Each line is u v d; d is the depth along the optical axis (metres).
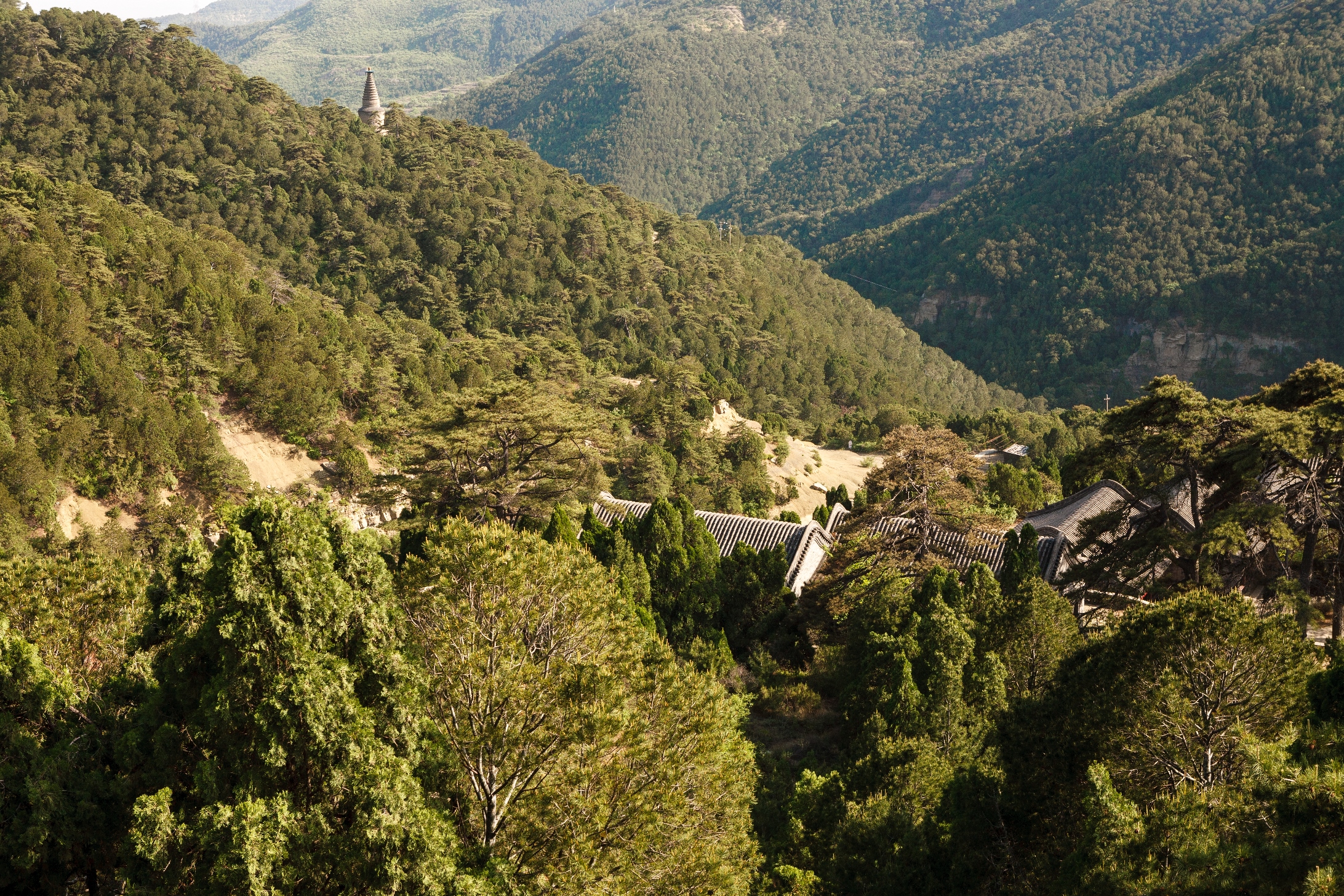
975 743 24.12
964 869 18.56
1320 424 32.28
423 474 49.75
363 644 15.71
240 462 75.56
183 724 16.34
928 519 38.97
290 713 14.30
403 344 103.88
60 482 65.44
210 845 13.54
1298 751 15.07
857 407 153.00
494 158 172.75
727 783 18.75
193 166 141.50
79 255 85.06
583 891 15.21
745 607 40.66
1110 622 22.36
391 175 154.00
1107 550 37.12
